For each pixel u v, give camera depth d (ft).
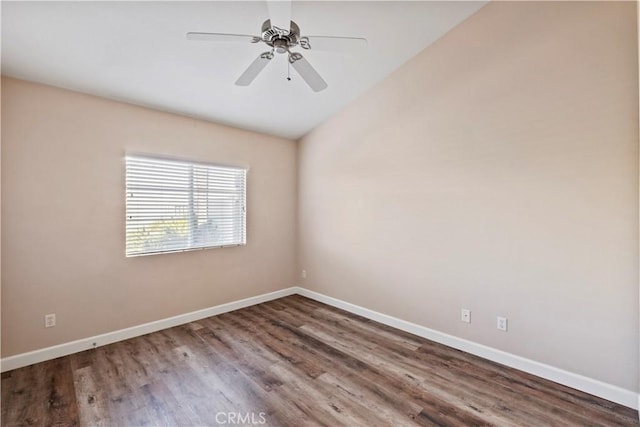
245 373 7.62
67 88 8.46
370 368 7.84
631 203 6.19
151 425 5.85
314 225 13.61
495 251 8.06
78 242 8.71
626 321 6.28
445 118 9.02
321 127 13.06
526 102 7.48
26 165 7.90
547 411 6.17
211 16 6.97
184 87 9.29
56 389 6.93
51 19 6.41
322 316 11.59
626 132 6.22
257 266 13.15
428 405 6.40
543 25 7.20
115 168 9.32
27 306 7.97
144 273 9.97
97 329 9.06
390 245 10.57
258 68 7.07
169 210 10.52
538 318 7.39
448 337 9.07
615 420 5.90
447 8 7.97
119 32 7.00
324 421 5.96
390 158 10.50
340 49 6.68
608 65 6.39
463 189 8.65
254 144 12.93
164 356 8.47
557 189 7.07
